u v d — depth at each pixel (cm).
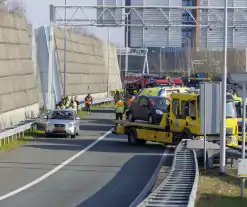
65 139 4094
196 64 11000
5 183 2220
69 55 7925
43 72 6438
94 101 8425
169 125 3453
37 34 6506
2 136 3491
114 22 5662
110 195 1970
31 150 3372
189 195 1530
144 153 3309
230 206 1797
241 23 5778
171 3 5928
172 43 6512
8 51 4797
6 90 4566
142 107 3944
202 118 2553
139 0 5953
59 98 7144
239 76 1991
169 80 9050
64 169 2627
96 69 9725
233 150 2698
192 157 2383
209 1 5800
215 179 2320
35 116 5378
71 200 1873
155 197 1552
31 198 1906
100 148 3556
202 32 6519
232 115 3238
